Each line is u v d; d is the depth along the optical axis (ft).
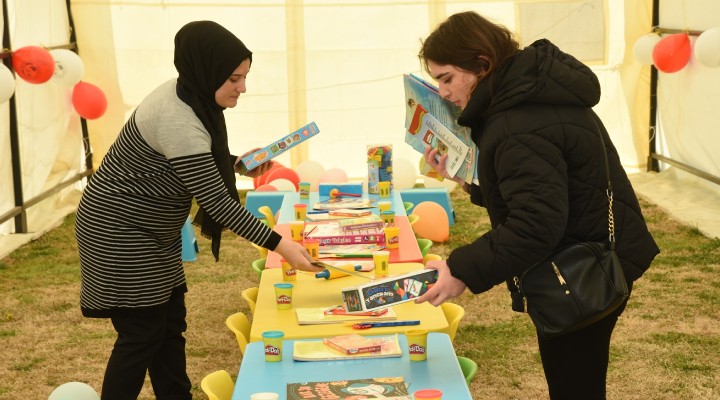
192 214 29.94
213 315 19.65
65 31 32.27
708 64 24.54
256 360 9.56
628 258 8.46
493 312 19.43
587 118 8.30
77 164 32.76
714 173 28.40
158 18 33.14
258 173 13.14
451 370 9.05
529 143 7.95
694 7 28.37
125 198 10.63
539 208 7.79
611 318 8.57
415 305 11.64
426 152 10.72
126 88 33.40
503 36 8.29
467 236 26.71
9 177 26.73
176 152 10.21
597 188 8.30
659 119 33.04
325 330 10.78
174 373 12.11
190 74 10.46
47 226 28.32
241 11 33.37
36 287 21.99
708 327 17.92
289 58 33.76
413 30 33.65
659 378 15.40
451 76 8.43
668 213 27.94
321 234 15.56
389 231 15.34
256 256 25.07
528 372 15.94
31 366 16.69
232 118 34.12
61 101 30.83
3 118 25.99
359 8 33.55
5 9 25.05
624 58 33.24
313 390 8.43
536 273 8.34
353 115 34.27
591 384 8.69
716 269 21.99
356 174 34.63
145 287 10.91
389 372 9.03
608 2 32.96
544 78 8.09
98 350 17.57
